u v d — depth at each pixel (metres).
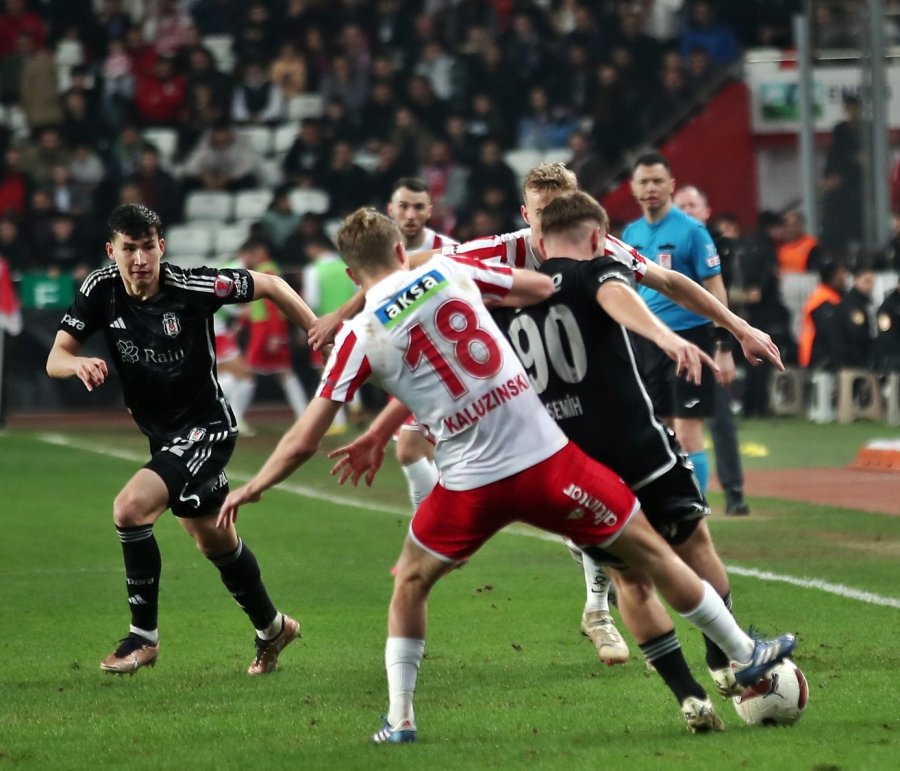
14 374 73.31
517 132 87.06
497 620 26.83
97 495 45.56
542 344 19.03
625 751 17.81
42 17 95.62
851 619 26.12
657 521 19.36
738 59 79.88
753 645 18.78
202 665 23.86
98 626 27.06
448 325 18.00
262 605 23.00
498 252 23.19
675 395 34.56
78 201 83.12
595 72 85.88
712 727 18.70
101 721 20.00
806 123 73.38
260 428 68.75
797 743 18.02
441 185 82.88
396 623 18.72
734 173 79.62
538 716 19.92
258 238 67.56
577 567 32.56
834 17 78.25
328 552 35.19
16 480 49.12
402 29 90.88
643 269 21.05
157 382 23.45
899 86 78.12
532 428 18.05
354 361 18.09
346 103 90.56
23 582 31.62
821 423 67.62
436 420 18.14
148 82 90.88
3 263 70.75
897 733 18.50
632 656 23.91
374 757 17.75
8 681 22.72
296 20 93.94
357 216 18.66
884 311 66.31
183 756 18.08
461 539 18.30
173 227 84.69
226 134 88.62
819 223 74.31
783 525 37.69
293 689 21.98
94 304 23.53
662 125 78.75
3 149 86.00
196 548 36.28
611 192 75.81
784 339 70.12
